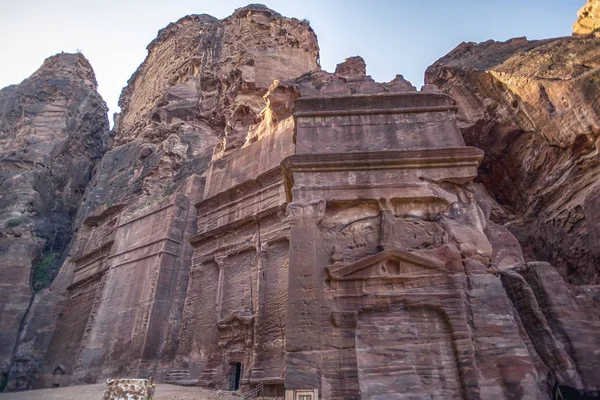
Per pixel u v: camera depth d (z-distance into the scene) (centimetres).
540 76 2016
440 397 945
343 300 1078
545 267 1178
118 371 2578
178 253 2912
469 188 1257
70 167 5738
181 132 4456
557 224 1969
